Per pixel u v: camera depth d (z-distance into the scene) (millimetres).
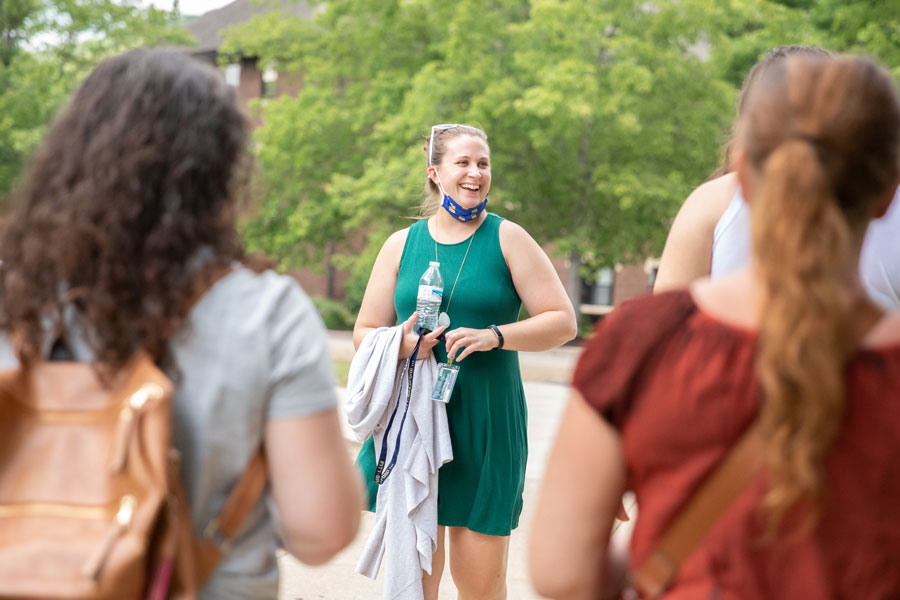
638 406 1240
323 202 24094
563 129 19750
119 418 1255
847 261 1165
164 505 1223
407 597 3123
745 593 1153
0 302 1341
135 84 1397
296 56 25578
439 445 3176
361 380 3227
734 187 2338
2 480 1253
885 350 1144
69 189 1355
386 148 21156
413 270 3432
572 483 1307
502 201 20969
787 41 20453
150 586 1218
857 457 1115
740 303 1212
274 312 1377
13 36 24281
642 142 20219
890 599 1128
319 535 1369
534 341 3275
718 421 1171
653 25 20328
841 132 1152
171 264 1335
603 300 30375
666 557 1208
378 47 23203
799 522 1123
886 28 18141
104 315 1294
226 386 1330
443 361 3318
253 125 1515
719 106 20109
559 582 1316
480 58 20281
